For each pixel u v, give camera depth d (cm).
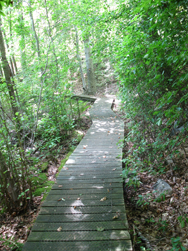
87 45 650
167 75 386
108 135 621
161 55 285
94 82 1218
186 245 238
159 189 347
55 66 654
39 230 267
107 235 250
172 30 265
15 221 342
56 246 240
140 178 402
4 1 212
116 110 904
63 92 707
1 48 619
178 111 240
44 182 463
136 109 452
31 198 373
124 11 461
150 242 258
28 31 679
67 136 705
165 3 248
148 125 431
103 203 312
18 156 407
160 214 304
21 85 663
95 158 476
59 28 660
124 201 338
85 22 600
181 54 231
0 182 347
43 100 691
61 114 717
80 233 257
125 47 391
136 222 300
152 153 416
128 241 239
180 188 336
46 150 611
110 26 536
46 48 661
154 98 414
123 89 503
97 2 593
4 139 362
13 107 591
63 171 425
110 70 1455
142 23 376
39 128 688
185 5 243
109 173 404
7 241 286
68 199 328
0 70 701
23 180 372
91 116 816
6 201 351
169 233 267
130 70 388
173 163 386
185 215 260
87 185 366
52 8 671
